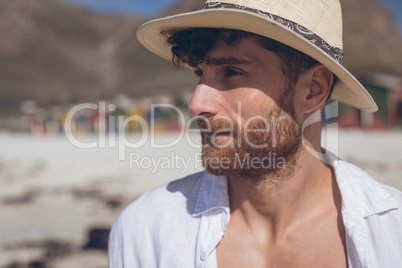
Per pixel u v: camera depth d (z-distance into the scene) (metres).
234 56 1.21
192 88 40.25
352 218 1.27
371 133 24.80
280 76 1.25
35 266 5.34
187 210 1.41
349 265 1.26
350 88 1.43
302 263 1.31
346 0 125.75
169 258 1.34
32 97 100.81
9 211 8.70
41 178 12.84
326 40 1.27
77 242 6.25
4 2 162.38
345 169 1.39
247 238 1.37
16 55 137.12
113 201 8.99
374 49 101.88
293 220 1.36
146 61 132.12
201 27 1.26
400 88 26.12
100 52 152.50
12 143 28.83
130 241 1.44
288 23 1.19
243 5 1.21
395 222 1.26
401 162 12.08
